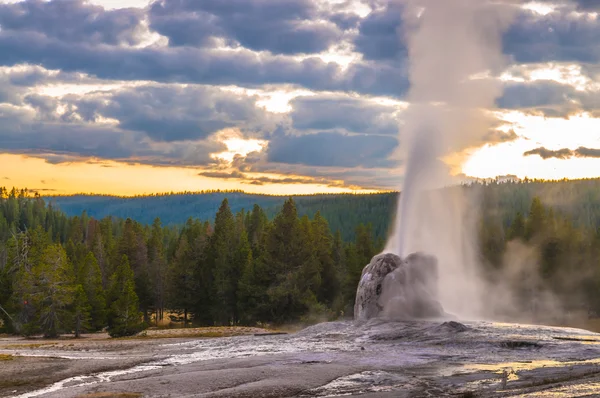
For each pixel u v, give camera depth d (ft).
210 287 339.36
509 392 99.86
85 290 326.65
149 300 385.70
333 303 329.72
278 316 310.24
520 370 120.26
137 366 143.02
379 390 108.58
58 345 211.20
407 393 105.50
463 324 176.86
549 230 391.65
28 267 335.06
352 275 323.16
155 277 393.91
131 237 429.38
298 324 305.12
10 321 317.22
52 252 309.63
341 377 119.34
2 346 213.66
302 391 109.40
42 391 120.88
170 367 137.59
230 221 408.05
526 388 102.32
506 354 139.33
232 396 106.93
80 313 295.89
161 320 405.18
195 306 353.31
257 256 357.41
